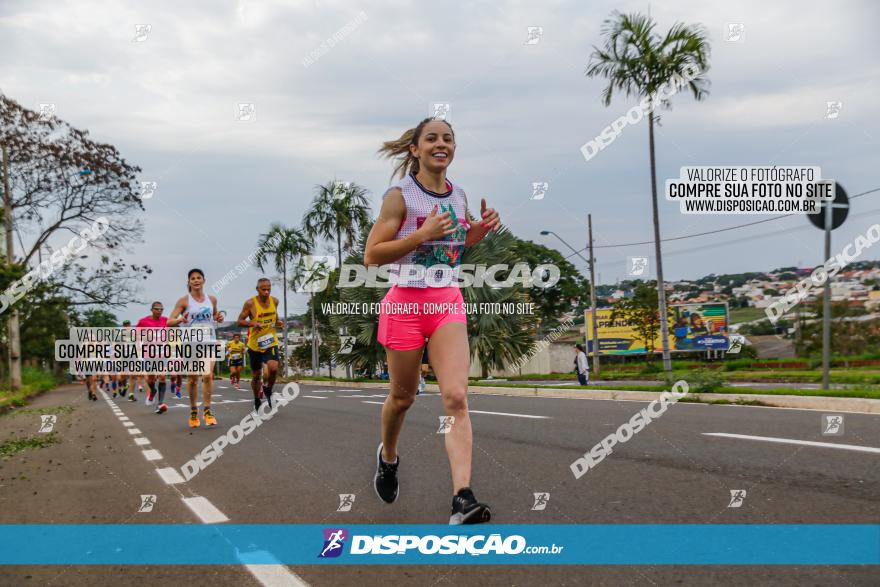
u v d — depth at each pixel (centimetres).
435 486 458
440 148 335
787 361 2986
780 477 429
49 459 691
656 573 268
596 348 3272
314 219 3080
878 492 376
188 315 958
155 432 914
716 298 4419
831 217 1027
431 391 1902
